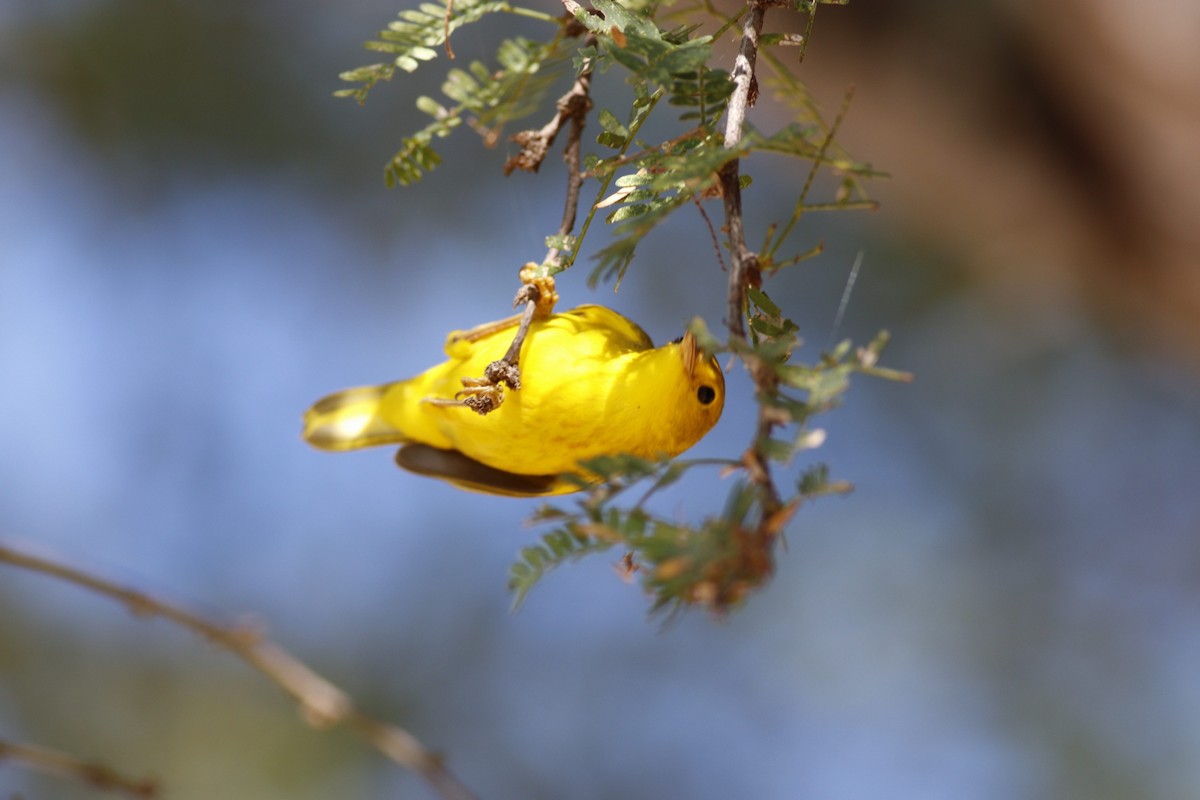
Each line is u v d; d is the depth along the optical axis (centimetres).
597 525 297
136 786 605
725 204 347
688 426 409
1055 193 1035
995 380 1397
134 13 1292
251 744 1316
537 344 420
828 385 294
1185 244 1016
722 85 370
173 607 627
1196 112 965
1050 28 951
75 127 1317
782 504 290
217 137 1337
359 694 1388
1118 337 1354
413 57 446
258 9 1311
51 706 1307
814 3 393
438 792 637
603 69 378
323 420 474
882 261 1318
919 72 983
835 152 451
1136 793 1399
